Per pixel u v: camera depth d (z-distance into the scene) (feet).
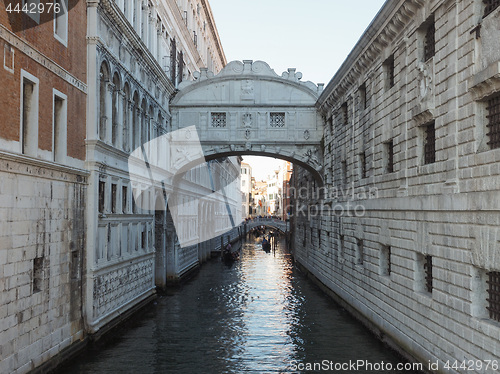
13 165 36.60
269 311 73.77
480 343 34.19
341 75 72.84
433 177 42.63
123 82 61.62
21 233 37.81
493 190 33.01
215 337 58.54
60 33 46.47
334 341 56.95
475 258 35.27
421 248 44.73
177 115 91.20
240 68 91.45
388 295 53.62
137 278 69.10
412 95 47.73
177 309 74.59
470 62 36.06
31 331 39.37
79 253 49.44
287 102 91.56
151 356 50.75
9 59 36.40
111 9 55.11
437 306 41.11
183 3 112.37
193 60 123.03
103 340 54.03
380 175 57.88
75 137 49.11
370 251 61.05
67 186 46.65
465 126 37.04
